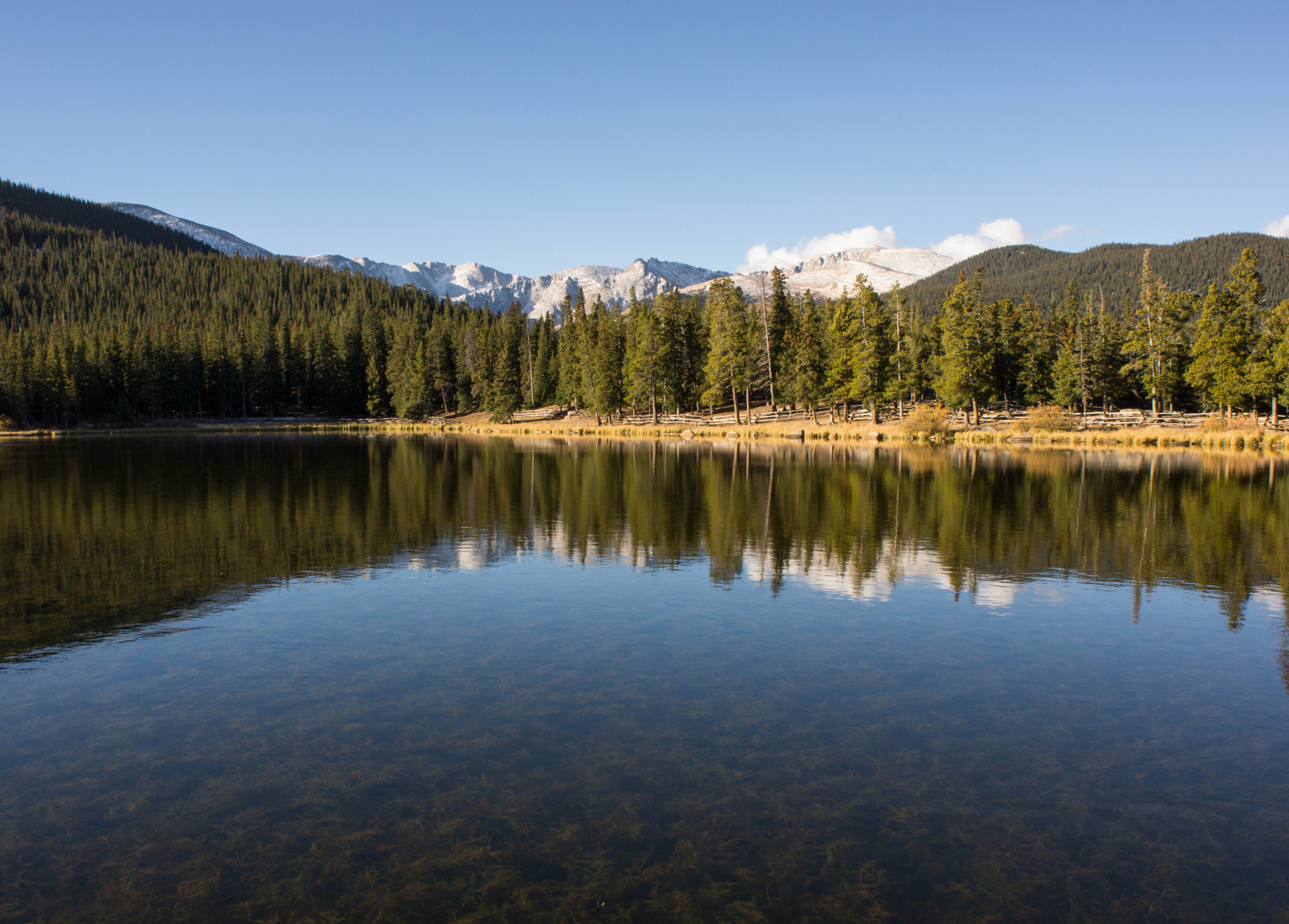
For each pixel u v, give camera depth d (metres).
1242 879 5.91
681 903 5.50
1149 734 8.44
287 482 33.66
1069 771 7.57
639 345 84.06
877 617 12.83
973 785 7.27
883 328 69.75
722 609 13.26
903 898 5.62
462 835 6.35
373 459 47.78
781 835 6.39
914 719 8.73
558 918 5.32
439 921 5.29
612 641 11.46
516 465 42.44
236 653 10.86
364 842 6.26
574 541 19.55
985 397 71.06
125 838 6.34
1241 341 61.19
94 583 15.05
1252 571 16.42
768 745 8.02
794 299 102.44
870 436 63.38
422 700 9.17
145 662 10.53
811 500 27.19
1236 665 10.67
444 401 118.88
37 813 6.70
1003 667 10.49
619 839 6.30
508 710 8.88
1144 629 12.27
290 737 8.15
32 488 31.03
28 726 8.45
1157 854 6.24
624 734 8.26
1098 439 58.66
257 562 17.02
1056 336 89.12
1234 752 8.03
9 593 14.24
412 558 17.55
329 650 11.04
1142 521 22.70
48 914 5.39
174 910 5.43
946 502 26.62
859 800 6.96
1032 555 18.05
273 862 6.00
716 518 23.34
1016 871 5.97
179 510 24.77
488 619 12.57
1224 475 35.69
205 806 6.79
